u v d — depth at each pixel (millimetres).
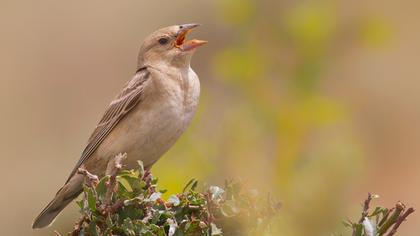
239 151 12180
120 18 26328
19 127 23484
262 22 13812
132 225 7926
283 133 12570
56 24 26344
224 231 8227
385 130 22109
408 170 20797
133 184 8078
